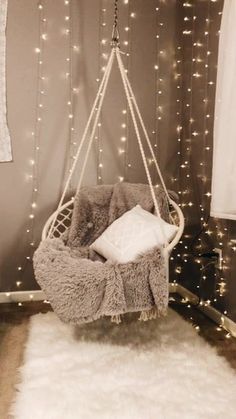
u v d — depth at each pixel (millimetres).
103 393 1847
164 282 2168
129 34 3311
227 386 1923
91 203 2922
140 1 3318
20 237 3215
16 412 1709
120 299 2105
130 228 2594
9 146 3137
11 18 3080
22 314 2902
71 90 3227
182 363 2137
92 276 2115
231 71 2260
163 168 3451
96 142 3303
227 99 2287
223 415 1700
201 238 3109
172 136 3453
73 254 2594
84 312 2125
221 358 2203
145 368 2080
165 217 2770
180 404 1773
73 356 2201
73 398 1803
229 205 2309
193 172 3250
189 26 3309
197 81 3170
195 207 3219
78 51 3219
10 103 3119
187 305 3158
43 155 3213
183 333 2525
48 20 3148
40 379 1952
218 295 2828
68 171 3270
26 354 2215
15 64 3109
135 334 2500
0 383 1949
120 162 3363
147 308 2191
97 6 3229
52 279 2166
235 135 2252
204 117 3055
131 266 2166
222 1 2773
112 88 3303
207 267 2982
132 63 3332
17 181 3178
